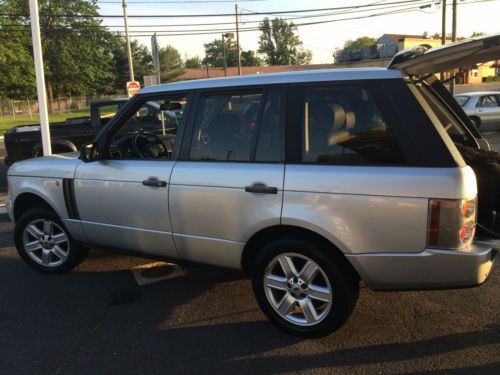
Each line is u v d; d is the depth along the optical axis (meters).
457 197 2.63
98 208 3.97
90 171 3.98
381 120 2.87
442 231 2.68
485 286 3.98
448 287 2.79
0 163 13.25
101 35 49.69
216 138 3.40
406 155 2.77
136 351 3.18
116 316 3.68
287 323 3.27
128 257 5.01
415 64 2.99
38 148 9.64
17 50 39.72
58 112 48.94
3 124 33.34
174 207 3.50
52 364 3.05
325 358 3.03
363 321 3.47
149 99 3.79
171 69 73.12
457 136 3.98
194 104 3.53
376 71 2.96
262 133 3.21
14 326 3.56
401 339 3.22
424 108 2.82
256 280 3.32
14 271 4.68
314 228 2.95
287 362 3.00
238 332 3.39
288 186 3.02
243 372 2.91
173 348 3.21
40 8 45.59
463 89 36.81
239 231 3.24
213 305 3.83
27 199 4.65
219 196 3.28
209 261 3.50
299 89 3.13
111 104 9.68
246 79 3.34
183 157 3.53
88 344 3.28
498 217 3.35
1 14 37.72
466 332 3.28
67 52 47.81
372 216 2.81
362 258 2.88
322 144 3.02
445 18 26.58
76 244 4.39
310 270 3.12
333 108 3.01
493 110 15.87
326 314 3.10
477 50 2.81
